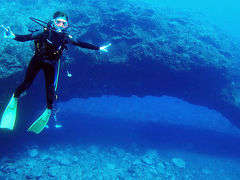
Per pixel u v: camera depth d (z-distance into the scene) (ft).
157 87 49.29
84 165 41.37
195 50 47.47
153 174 41.01
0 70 27.86
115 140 52.95
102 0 53.57
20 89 9.03
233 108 50.83
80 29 40.96
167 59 44.29
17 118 38.06
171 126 66.33
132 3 56.75
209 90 51.29
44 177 35.50
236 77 55.88
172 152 51.29
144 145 52.75
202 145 56.65
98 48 9.82
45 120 9.07
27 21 38.27
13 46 30.68
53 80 9.11
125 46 43.65
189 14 85.56
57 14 8.42
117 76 44.96
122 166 43.01
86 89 45.68
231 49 68.85
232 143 59.88
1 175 33.86
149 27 48.91
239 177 44.42
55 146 45.93
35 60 8.63
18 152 40.98
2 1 45.24
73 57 39.73
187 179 41.55
